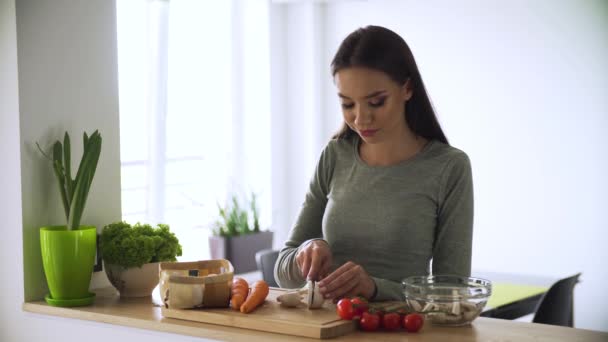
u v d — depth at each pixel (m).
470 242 1.86
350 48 1.78
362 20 6.00
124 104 5.18
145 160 5.31
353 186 1.95
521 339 1.57
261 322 1.64
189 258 5.79
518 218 5.21
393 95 1.79
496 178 5.31
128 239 2.08
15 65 2.03
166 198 5.65
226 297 1.79
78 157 2.21
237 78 6.04
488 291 1.67
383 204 1.89
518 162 5.20
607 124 4.78
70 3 2.17
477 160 5.41
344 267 1.75
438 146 1.91
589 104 4.85
